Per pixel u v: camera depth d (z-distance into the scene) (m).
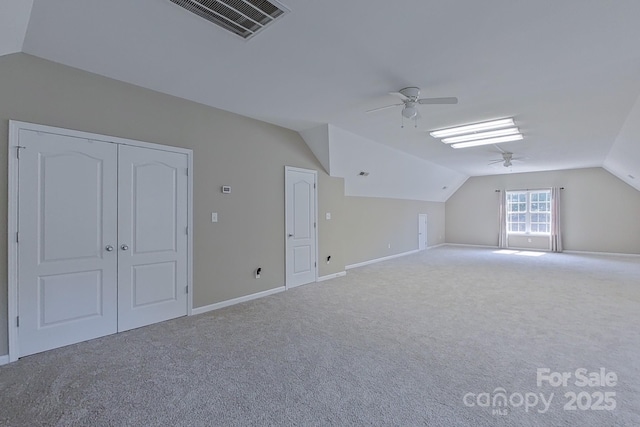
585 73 2.95
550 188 9.37
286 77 3.09
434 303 4.23
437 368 2.50
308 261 5.32
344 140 5.23
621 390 2.19
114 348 2.86
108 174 3.13
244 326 3.41
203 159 3.88
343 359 2.66
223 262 4.09
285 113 4.20
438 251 9.52
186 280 3.73
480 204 10.61
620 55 2.62
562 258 8.03
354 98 3.64
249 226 4.39
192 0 1.97
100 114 3.07
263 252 4.59
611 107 3.83
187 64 2.83
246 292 4.36
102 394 2.15
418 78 3.08
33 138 2.71
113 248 3.17
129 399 2.10
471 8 2.02
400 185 8.06
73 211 2.93
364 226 7.43
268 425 1.85
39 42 2.48
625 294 4.63
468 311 3.90
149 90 3.40
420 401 2.07
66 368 2.50
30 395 2.14
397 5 1.99
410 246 9.16
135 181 3.32
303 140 5.20
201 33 2.33
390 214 8.31
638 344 2.92
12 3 1.88
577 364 2.56
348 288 5.04
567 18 2.12
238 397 2.12
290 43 2.46
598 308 3.99
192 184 3.77
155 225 3.47
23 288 2.67
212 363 2.59
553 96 3.51
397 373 2.43
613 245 8.55
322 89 3.38
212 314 3.80
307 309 3.99
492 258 8.14
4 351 2.58
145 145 3.38
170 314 3.60
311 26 2.23
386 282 5.46
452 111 4.01
